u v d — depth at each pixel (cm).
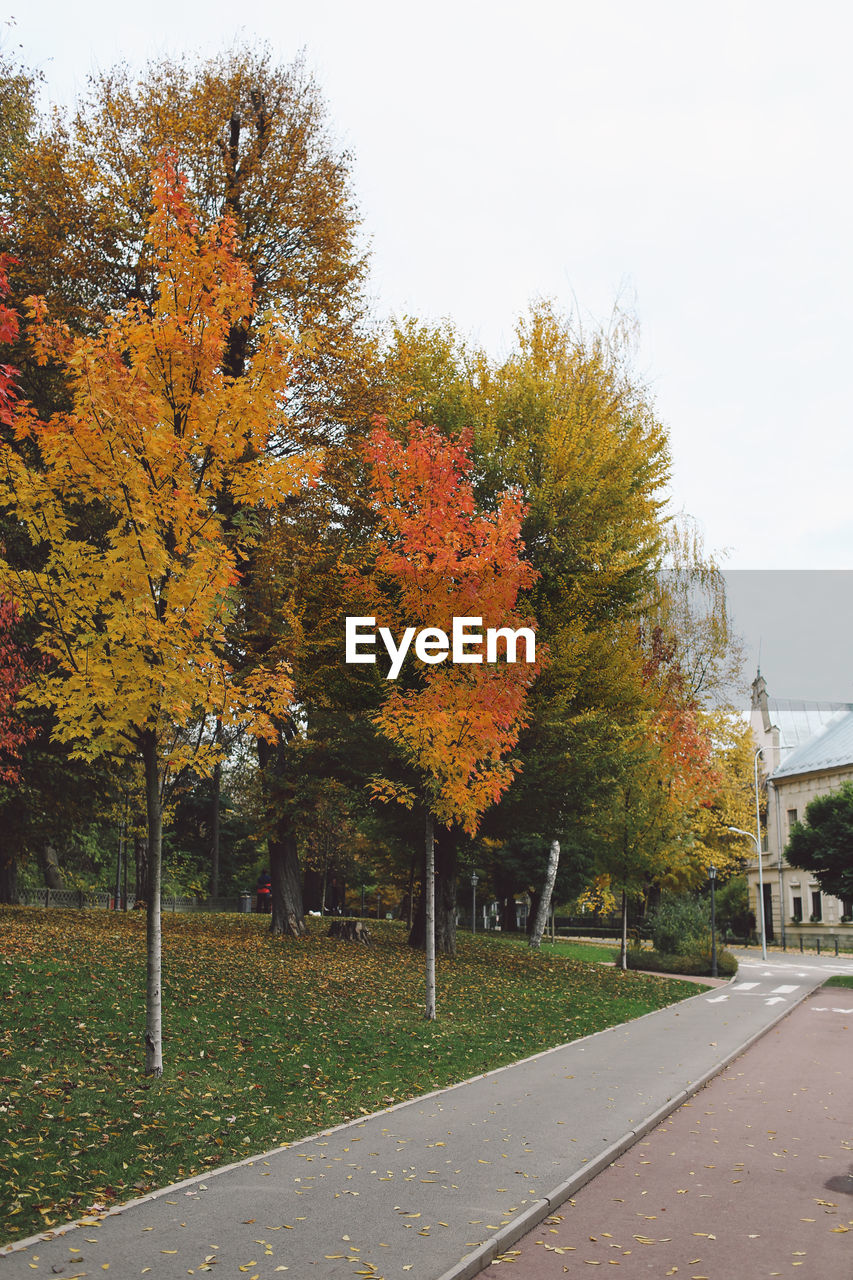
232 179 2145
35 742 2170
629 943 4884
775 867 6925
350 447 2152
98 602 1019
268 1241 598
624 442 2358
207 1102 929
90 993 1333
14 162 2141
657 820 3256
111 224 1980
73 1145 760
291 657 2020
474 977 2169
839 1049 1644
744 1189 781
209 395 1056
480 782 1603
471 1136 880
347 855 5750
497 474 2178
